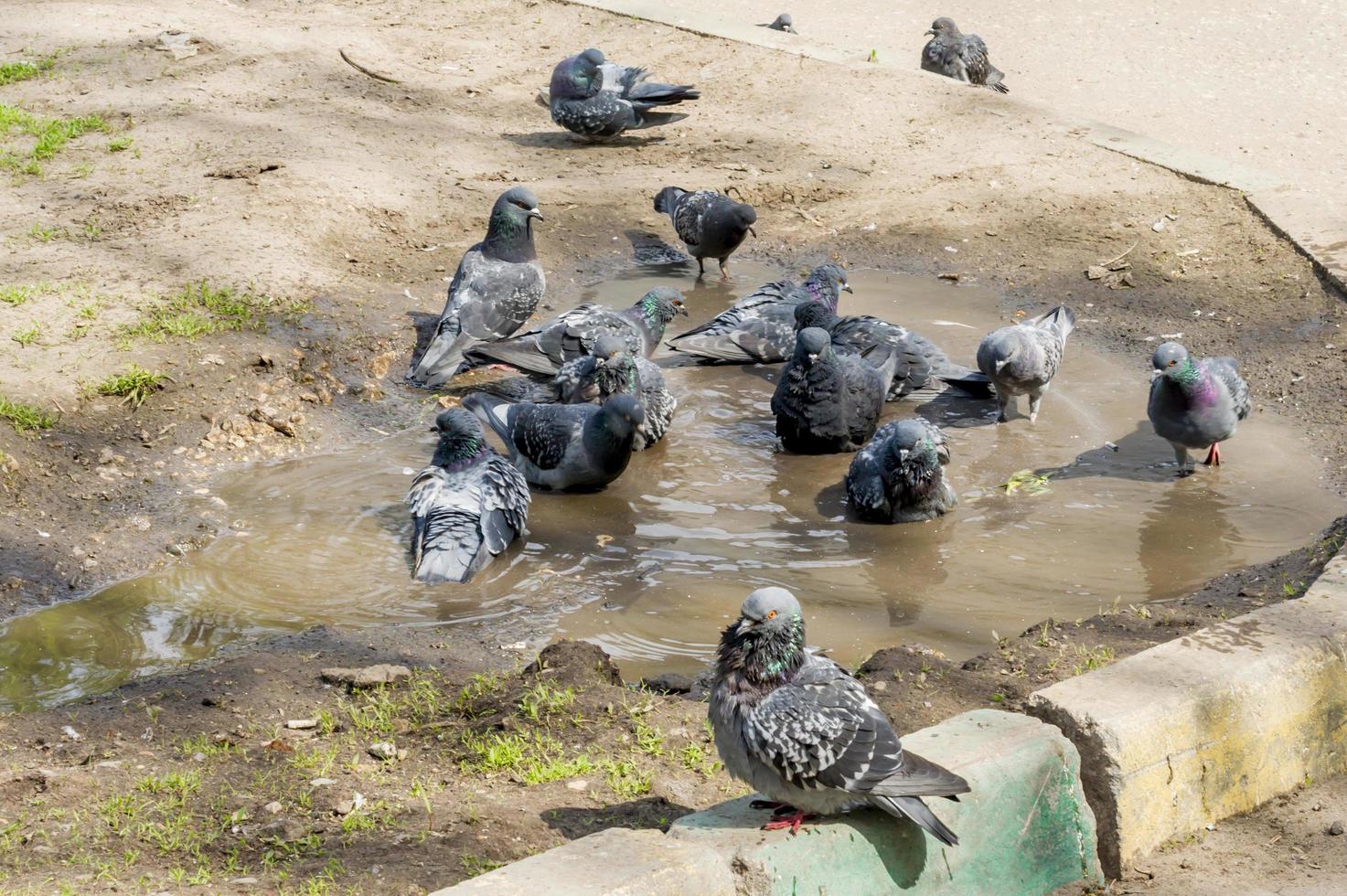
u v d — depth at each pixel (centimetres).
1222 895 757
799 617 704
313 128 2248
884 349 1567
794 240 2022
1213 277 1831
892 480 1266
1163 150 2230
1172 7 3256
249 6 2952
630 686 987
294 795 822
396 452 1430
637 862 661
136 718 923
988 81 2647
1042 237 1980
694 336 1669
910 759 682
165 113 2272
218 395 1468
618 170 2216
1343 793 862
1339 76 2722
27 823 780
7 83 2409
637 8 2927
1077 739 790
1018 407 1555
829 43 2762
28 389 1403
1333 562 999
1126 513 1298
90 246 1767
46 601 1128
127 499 1293
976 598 1148
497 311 1619
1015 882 759
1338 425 1447
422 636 1072
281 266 1755
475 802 809
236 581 1170
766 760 678
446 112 2431
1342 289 1717
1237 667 841
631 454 1460
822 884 693
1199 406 1319
